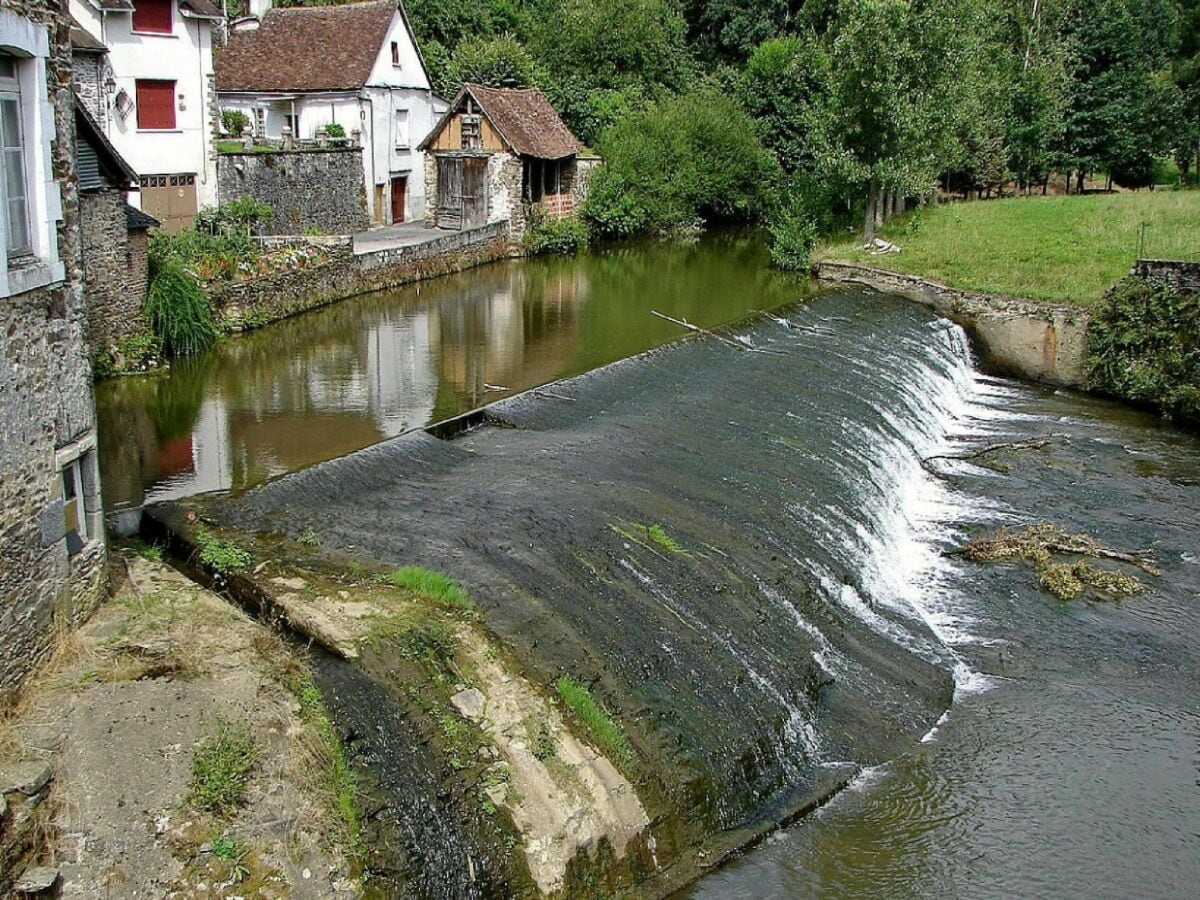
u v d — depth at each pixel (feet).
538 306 101.45
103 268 70.23
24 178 30.50
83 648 31.94
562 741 32.83
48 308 31.12
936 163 128.16
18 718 28.63
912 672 46.34
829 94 133.39
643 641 38.91
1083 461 72.84
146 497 50.44
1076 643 50.72
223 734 28.43
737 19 215.51
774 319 89.04
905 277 105.29
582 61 194.39
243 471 54.65
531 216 142.82
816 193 132.98
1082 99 162.81
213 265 84.94
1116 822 38.70
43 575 30.89
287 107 135.54
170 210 106.32
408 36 142.41
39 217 30.76
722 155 172.14
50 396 31.17
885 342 86.53
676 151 165.27
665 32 201.87
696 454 56.49
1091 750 42.78
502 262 132.16
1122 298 88.07
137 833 25.54
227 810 26.45
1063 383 91.66
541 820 30.73
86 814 25.86
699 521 48.44
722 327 83.92
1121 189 175.94
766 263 134.51
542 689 34.14
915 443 72.95
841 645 46.06
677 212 163.12
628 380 67.67
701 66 214.28
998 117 152.76
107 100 99.45
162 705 29.45
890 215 134.62
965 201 151.64
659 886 32.45
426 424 62.85
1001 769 40.98
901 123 118.32
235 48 138.62
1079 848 37.24
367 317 93.66
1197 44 215.51
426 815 28.86
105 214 69.77
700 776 35.17
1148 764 42.19
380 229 134.21
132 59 102.42
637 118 170.30
